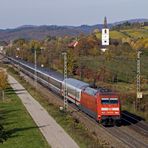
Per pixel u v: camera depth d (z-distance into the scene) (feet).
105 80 405.18
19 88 402.72
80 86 247.29
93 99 203.31
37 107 276.41
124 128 193.88
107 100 195.00
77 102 249.14
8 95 353.92
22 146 163.94
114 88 345.92
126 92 308.40
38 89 388.57
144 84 366.22
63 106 269.44
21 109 269.44
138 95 242.37
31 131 194.08
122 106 258.16
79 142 163.53
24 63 601.62
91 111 208.54
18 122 220.43
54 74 368.48
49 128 200.03
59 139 173.37
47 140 172.65
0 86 334.44
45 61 588.91
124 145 160.04
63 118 222.89
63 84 300.81
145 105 253.65
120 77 408.46
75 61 475.72
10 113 254.27
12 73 575.38
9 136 183.62
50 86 365.61
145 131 186.70
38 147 161.07
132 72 419.74
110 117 194.59
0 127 184.24
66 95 262.47
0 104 300.20
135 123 206.49
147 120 214.28
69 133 184.03
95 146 152.35
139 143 163.63
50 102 294.05
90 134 176.86
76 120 215.10
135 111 241.96
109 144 160.45
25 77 528.63
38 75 449.89
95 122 209.77
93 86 224.53
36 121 221.46
